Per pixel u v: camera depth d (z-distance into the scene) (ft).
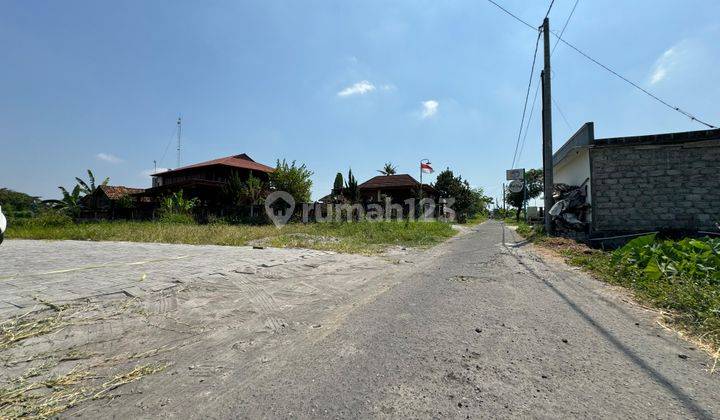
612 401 6.91
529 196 179.32
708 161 34.65
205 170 112.47
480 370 8.29
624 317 12.28
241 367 8.59
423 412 6.57
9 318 11.15
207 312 12.92
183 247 32.22
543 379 7.84
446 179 140.87
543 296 15.31
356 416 6.46
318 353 9.39
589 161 38.60
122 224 58.90
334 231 50.34
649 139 35.78
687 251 19.06
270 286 17.11
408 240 42.50
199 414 6.58
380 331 11.03
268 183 99.09
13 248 30.60
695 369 8.33
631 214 36.86
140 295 14.34
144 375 8.16
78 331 10.50
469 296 15.35
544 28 44.06
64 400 7.03
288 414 6.56
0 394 7.10
